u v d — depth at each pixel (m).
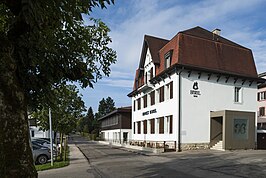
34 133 37.97
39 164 19.70
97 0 4.75
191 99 28.86
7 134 3.33
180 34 30.16
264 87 46.81
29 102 5.65
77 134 123.81
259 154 22.55
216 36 34.69
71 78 6.12
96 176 12.67
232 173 12.99
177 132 28.06
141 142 40.06
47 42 4.98
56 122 20.08
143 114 39.72
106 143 53.78
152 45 36.84
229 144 27.34
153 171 14.07
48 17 4.55
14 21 4.31
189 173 13.28
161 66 33.75
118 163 18.08
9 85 3.48
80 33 6.08
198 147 28.52
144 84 37.72
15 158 3.36
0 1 4.15
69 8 4.47
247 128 28.27
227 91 30.84
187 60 29.06
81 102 20.98
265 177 11.84
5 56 3.55
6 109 3.37
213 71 29.44
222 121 28.75
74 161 20.47
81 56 6.41
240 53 32.91
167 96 31.58
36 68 5.17
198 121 28.88
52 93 5.83
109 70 7.66
